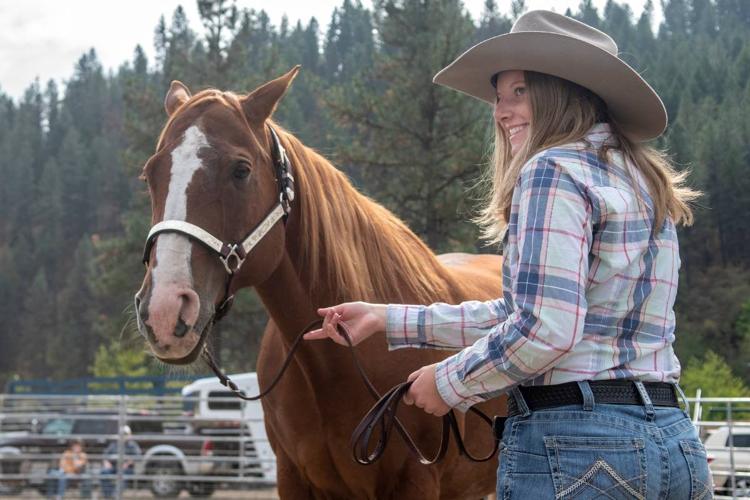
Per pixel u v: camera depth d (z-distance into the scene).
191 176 2.56
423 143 21.50
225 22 26.81
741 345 34.44
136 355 37.66
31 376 62.94
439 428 3.11
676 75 42.78
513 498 1.97
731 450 7.21
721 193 33.22
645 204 2.02
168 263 2.46
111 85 97.56
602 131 2.11
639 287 1.98
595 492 1.87
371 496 3.08
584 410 1.92
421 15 22.06
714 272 36.38
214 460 11.01
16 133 87.19
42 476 11.54
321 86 23.92
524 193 1.95
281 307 3.05
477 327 2.35
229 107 2.75
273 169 2.87
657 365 1.99
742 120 33.50
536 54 2.11
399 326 2.39
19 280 70.19
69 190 78.50
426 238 20.80
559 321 1.82
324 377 3.03
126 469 12.75
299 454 3.18
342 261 3.04
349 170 22.92
